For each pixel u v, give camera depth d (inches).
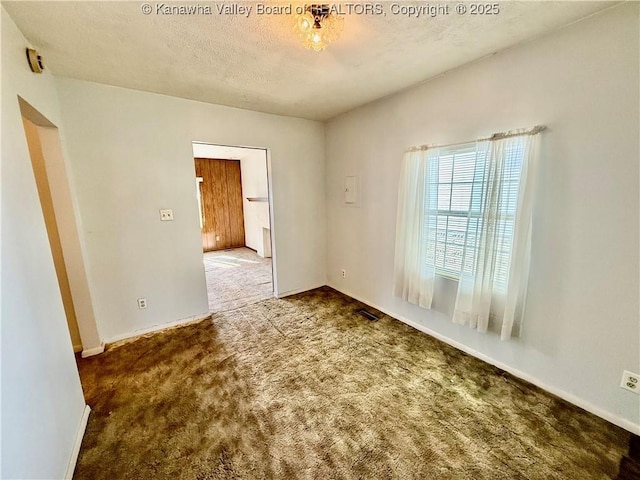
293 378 84.0
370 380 82.6
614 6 57.4
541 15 60.6
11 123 51.7
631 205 59.3
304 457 58.7
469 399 74.2
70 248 91.3
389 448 60.5
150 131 105.3
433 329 107.0
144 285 110.7
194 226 119.3
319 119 146.0
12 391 39.9
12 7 53.9
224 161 280.4
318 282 164.6
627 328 62.1
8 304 41.6
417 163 99.9
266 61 79.8
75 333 99.7
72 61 78.0
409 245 106.0
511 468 55.6
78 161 93.9
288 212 146.9
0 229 42.0
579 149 65.2
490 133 81.4
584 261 66.8
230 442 62.4
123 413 70.8
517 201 73.2
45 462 47.2
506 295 78.4
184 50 73.1
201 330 114.2
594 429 64.0
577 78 63.9
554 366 74.8
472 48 75.0
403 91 105.2
